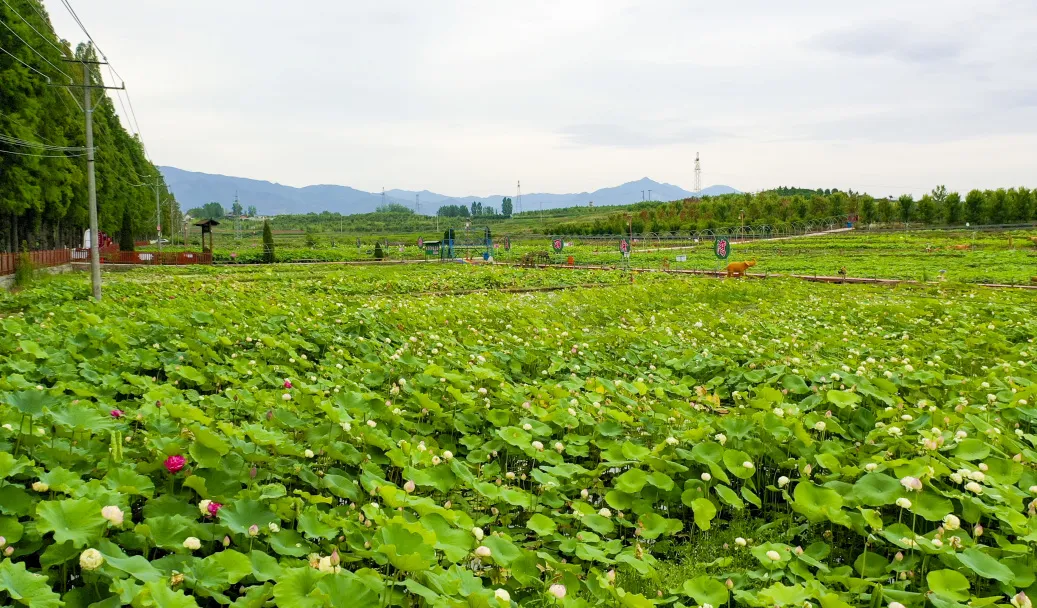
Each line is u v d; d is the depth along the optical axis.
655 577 3.54
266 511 3.46
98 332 7.87
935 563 3.66
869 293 21.47
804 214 89.56
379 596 2.84
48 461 3.78
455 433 5.75
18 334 7.91
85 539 2.76
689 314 15.27
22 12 29.86
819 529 4.45
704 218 88.56
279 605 2.58
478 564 3.72
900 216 84.19
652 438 5.89
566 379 7.92
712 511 4.04
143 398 5.52
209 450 3.79
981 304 16.09
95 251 17.41
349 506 3.94
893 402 6.09
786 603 2.98
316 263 50.28
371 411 5.23
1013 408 5.82
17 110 29.78
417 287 25.78
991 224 75.88
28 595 2.38
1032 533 3.45
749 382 7.58
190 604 2.45
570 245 74.50
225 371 6.84
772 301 19.23
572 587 3.42
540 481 4.41
